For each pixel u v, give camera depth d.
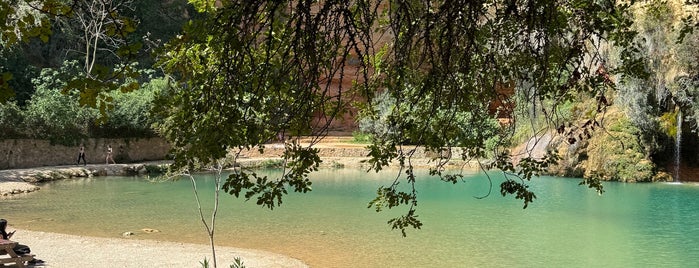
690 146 29.55
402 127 4.50
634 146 28.05
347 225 15.38
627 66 4.65
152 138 34.97
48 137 30.11
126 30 2.49
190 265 11.04
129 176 28.39
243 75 3.33
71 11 2.45
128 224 15.67
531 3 3.62
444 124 4.62
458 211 17.62
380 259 11.76
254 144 3.29
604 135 28.05
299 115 3.45
